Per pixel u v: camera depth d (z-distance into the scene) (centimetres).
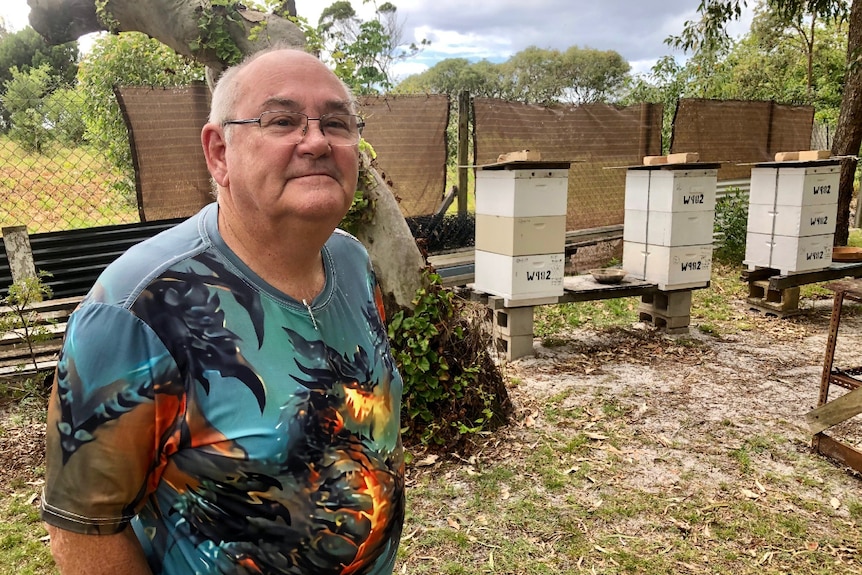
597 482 328
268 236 116
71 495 102
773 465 346
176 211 529
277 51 119
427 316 362
